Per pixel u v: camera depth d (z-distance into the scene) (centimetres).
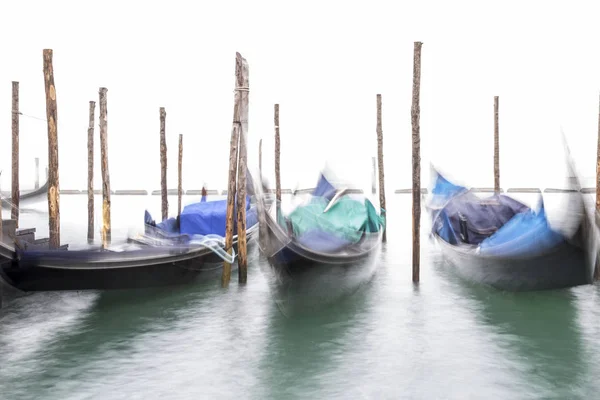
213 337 807
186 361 717
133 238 1113
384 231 1827
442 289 1080
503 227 1077
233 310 944
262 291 1066
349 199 1217
